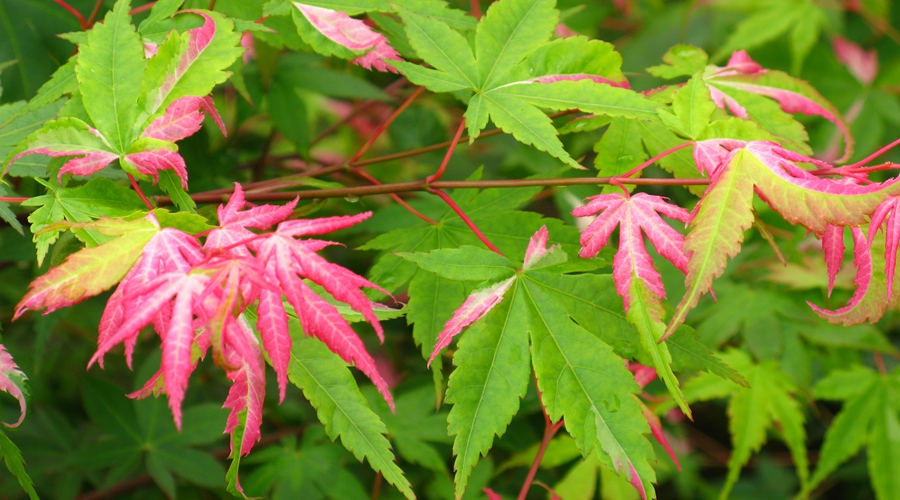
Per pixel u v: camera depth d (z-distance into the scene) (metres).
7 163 0.47
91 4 0.56
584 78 0.50
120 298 0.44
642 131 0.51
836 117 0.52
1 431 0.47
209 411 0.62
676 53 0.53
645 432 0.46
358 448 0.46
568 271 0.48
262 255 0.44
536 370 0.47
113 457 0.60
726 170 0.46
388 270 0.51
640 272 0.46
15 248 0.56
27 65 0.55
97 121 0.47
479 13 0.61
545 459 0.60
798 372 0.61
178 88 0.47
